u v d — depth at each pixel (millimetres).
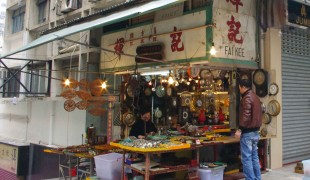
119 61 7918
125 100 8227
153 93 8680
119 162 6117
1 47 14898
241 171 7027
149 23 7145
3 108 13148
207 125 9586
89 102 7992
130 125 8016
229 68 7055
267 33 7109
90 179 6102
